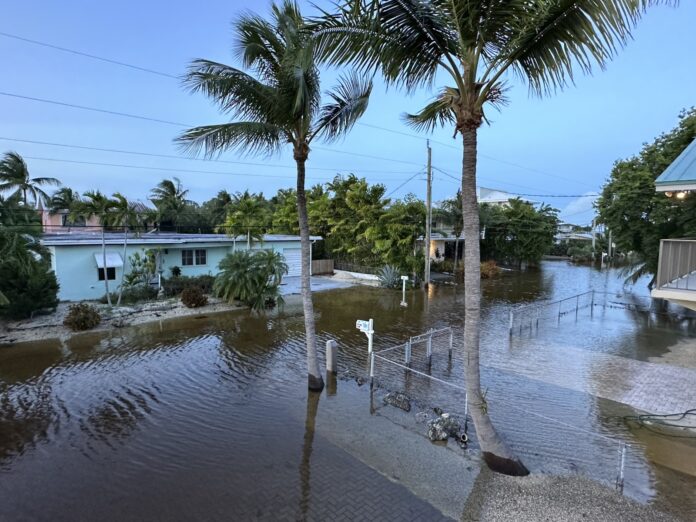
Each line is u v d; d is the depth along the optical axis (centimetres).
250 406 697
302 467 513
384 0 436
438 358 970
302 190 743
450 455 543
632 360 960
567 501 444
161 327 1230
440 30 462
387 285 2031
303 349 1028
